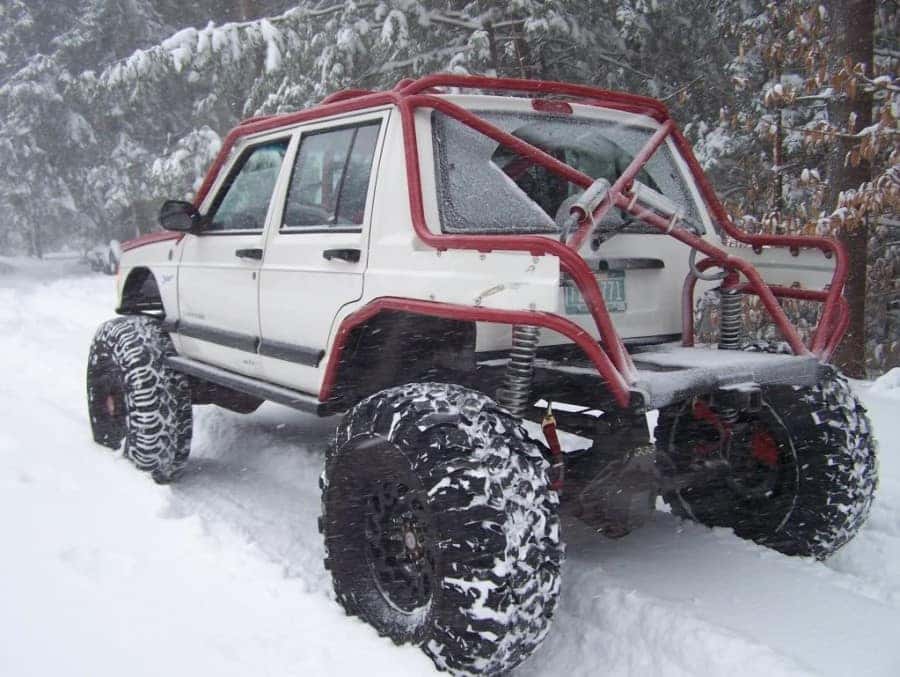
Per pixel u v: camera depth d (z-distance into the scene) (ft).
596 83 36.94
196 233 15.61
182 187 53.98
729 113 33.50
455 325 10.87
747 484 12.56
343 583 10.22
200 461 17.95
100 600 10.49
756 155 31.32
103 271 91.50
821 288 12.44
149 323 16.98
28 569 11.27
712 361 10.66
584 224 10.43
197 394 16.85
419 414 9.21
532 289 8.81
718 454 12.71
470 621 8.30
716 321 19.20
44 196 101.45
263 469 17.38
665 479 11.68
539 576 8.55
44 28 106.63
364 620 10.05
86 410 21.88
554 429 10.40
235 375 14.67
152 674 8.90
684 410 12.92
